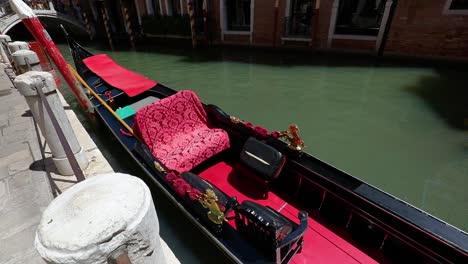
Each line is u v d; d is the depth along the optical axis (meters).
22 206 2.65
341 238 2.33
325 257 2.20
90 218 0.85
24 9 3.68
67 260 0.79
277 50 11.64
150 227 0.97
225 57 11.34
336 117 5.91
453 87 6.86
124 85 5.06
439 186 3.79
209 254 2.72
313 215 2.55
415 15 8.71
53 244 0.81
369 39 9.83
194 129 3.40
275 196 2.81
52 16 16.55
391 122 5.53
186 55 12.27
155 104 3.12
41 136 3.92
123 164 4.19
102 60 6.42
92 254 0.81
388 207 2.05
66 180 2.93
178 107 3.28
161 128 3.16
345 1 10.18
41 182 2.93
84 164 3.05
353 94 7.02
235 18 13.44
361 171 4.18
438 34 8.57
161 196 3.45
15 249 2.24
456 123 5.27
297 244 2.20
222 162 3.37
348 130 5.36
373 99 6.61
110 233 0.83
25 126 4.26
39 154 3.45
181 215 3.18
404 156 4.47
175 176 2.47
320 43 10.95
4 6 14.83
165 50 13.56
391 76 7.87
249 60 10.64
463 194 3.64
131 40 14.83
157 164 2.68
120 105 5.02
